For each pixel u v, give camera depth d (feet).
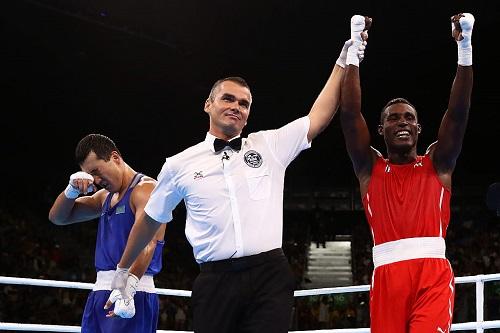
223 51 60.08
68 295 47.65
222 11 57.77
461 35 11.58
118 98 60.49
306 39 59.57
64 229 59.21
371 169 12.46
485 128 61.00
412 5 55.67
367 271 58.44
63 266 51.44
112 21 55.77
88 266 55.21
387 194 12.04
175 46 58.44
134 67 59.26
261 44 60.13
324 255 66.03
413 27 57.52
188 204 10.52
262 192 10.28
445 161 12.06
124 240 12.48
